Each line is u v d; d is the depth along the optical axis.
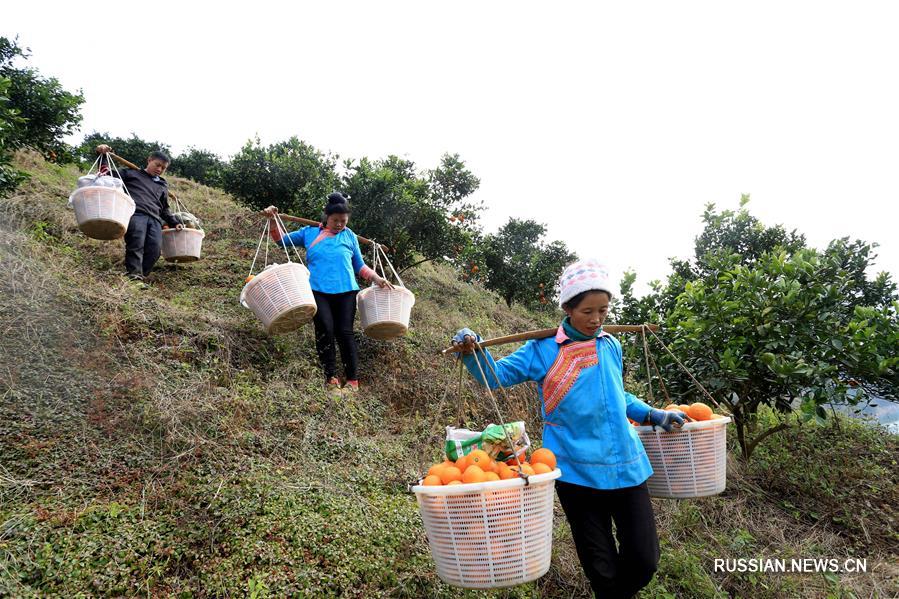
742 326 4.38
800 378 4.07
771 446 4.96
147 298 4.85
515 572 2.07
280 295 4.23
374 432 4.29
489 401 5.25
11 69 7.86
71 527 2.65
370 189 7.30
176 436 3.38
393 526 3.11
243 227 8.05
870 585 3.23
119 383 3.70
